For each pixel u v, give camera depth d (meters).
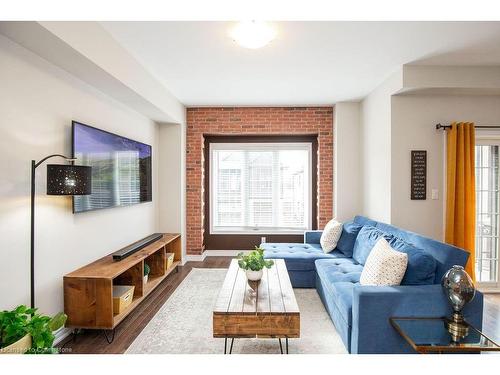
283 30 2.31
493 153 3.43
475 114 3.30
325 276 2.77
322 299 2.97
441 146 3.31
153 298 3.16
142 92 3.03
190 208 4.76
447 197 3.20
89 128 2.55
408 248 2.28
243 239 5.16
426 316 1.87
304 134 4.90
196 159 4.75
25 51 1.94
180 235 4.21
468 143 3.16
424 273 2.04
